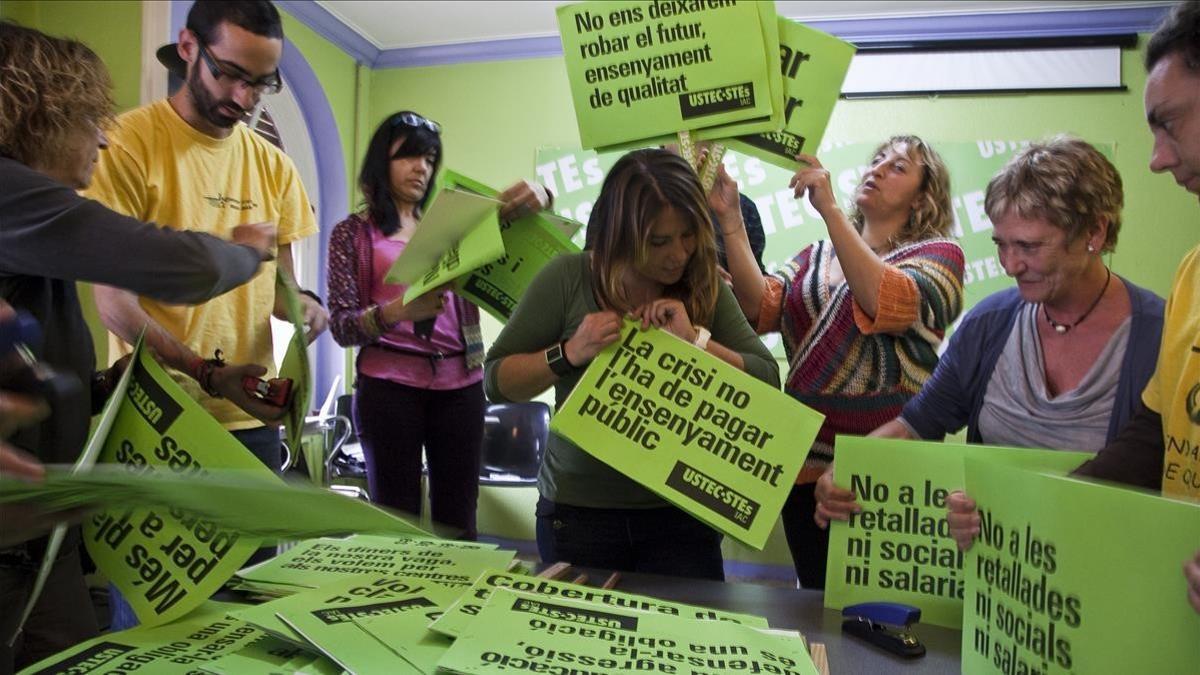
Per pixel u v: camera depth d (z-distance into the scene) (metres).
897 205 1.41
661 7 1.10
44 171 0.82
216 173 1.42
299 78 3.48
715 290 1.08
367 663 0.58
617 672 0.58
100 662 0.61
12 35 0.78
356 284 1.77
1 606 0.77
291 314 0.90
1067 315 0.96
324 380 3.73
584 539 1.14
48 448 0.81
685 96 1.11
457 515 1.90
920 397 1.13
